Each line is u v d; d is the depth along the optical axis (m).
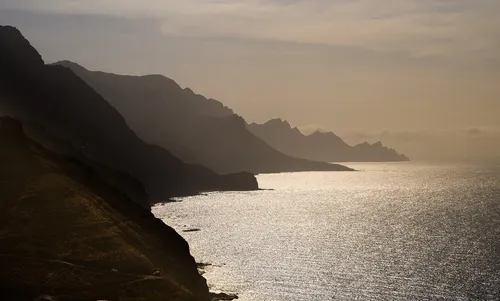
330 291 98.44
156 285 71.62
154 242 90.06
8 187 82.88
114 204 98.50
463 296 93.50
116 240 76.81
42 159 90.88
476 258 130.75
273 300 92.44
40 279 69.19
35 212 79.00
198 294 88.94
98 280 70.38
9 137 90.00
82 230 77.12
